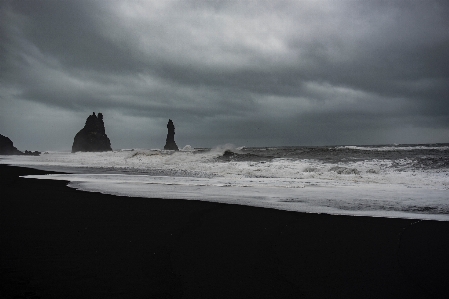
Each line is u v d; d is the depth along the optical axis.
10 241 4.73
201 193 9.54
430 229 5.59
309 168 16.33
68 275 3.54
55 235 5.03
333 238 5.06
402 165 17.47
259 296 3.14
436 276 3.62
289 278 3.56
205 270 3.76
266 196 9.02
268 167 17.62
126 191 9.75
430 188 10.65
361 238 5.08
